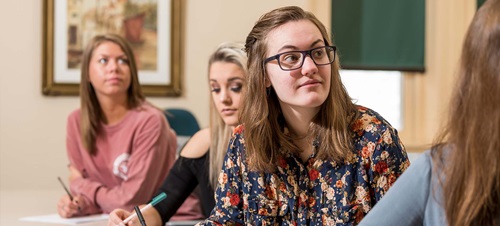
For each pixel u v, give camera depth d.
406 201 1.36
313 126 1.74
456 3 5.17
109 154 3.15
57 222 2.76
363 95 5.21
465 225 1.25
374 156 1.70
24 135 4.60
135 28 4.73
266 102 1.76
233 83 2.43
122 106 3.18
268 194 1.80
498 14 1.20
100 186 3.07
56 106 4.64
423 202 1.35
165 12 4.79
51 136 4.64
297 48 1.68
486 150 1.21
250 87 1.78
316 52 1.69
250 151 1.78
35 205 3.26
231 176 1.87
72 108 4.67
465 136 1.24
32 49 4.61
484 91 1.20
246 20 4.91
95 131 3.17
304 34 1.69
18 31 4.58
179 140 3.56
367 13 5.12
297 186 1.77
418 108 5.27
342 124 1.72
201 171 2.58
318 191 1.75
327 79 1.69
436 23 5.19
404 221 1.36
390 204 1.38
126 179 3.06
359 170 1.71
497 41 1.19
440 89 5.19
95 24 4.68
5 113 4.57
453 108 1.26
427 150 1.37
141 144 3.09
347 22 5.09
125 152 3.11
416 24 5.20
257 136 1.77
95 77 3.11
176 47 4.79
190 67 4.84
